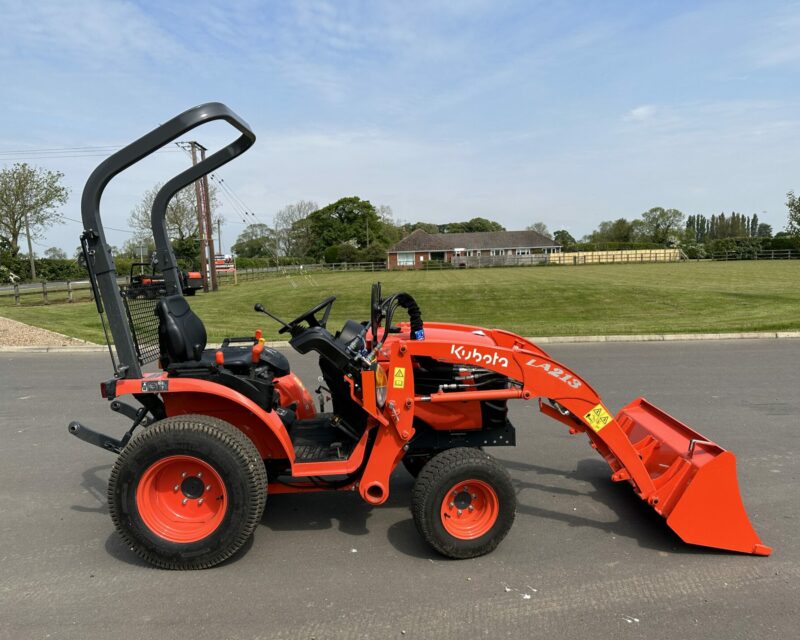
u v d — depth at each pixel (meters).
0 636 2.60
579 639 2.58
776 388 7.24
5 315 15.34
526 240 76.38
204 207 28.14
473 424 3.70
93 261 3.31
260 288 28.41
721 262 50.72
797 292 19.94
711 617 2.74
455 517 3.35
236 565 3.27
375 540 3.58
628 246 77.06
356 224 78.81
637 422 4.33
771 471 4.58
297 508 4.06
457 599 2.91
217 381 3.46
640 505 4.06
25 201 36.84
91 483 4.45
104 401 6.86
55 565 3.26
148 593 2.97
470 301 19.86
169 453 3.13
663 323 13.51
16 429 5.78
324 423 4.16
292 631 2.65
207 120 3.35
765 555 3.34
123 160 3.28
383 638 2.60
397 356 3.30
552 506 4.04
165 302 3.56
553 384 3.49
